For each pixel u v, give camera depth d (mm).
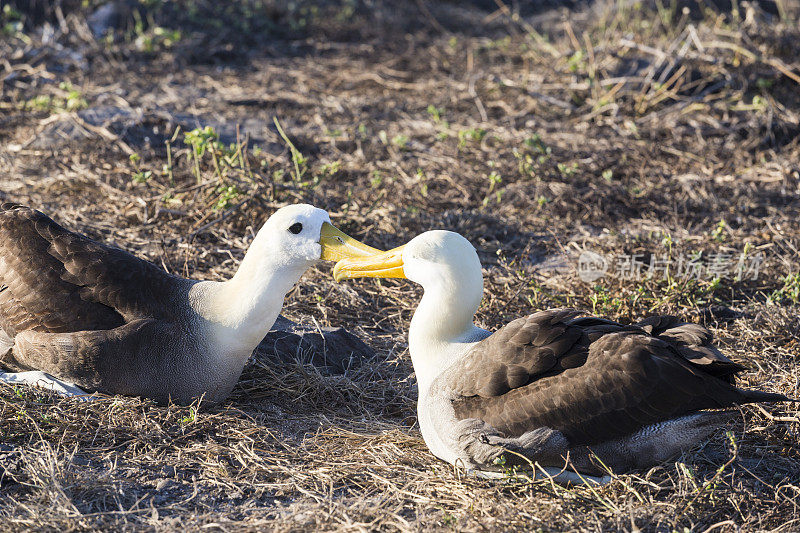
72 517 7125
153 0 24984
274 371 9914
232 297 8883
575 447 7660
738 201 15414
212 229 13383
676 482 7875
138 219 13891
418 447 8664
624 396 7504
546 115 19781
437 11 28500
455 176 16094
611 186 15602
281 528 7137
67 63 22016
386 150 17453
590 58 21828
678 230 14234
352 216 13969
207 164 15961
